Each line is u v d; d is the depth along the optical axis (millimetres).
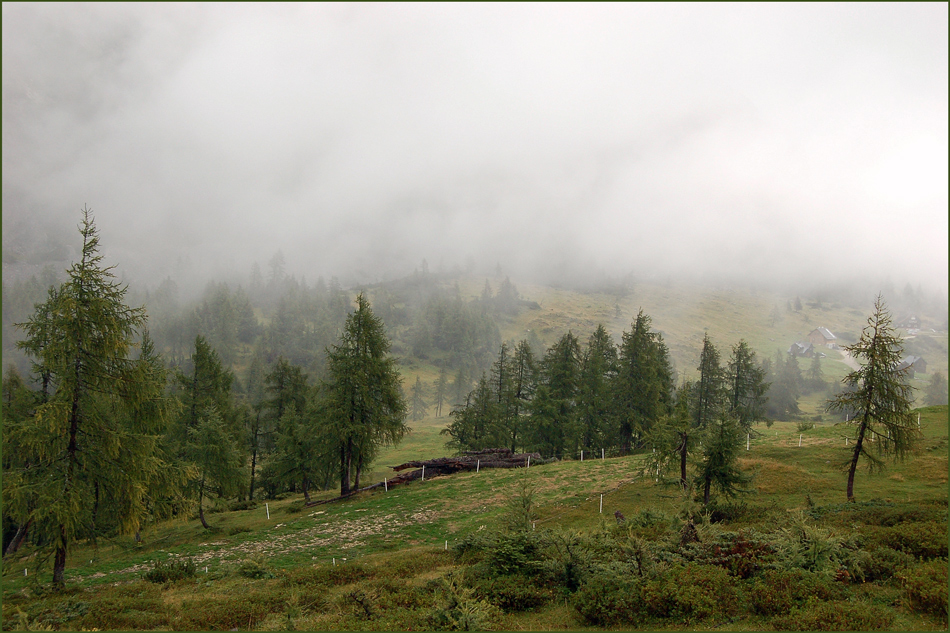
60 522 15672
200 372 34156
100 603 14430
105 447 17359
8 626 12820
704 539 15297
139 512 18125
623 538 18000
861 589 12039
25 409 24844
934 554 13484
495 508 28406
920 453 30484
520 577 14852
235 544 24859
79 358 17172
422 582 15844
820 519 18969
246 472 32125
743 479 22625
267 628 12453
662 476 25750
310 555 22469
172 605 14805
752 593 11781
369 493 34312
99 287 17609
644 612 11719
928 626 9906
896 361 23312
